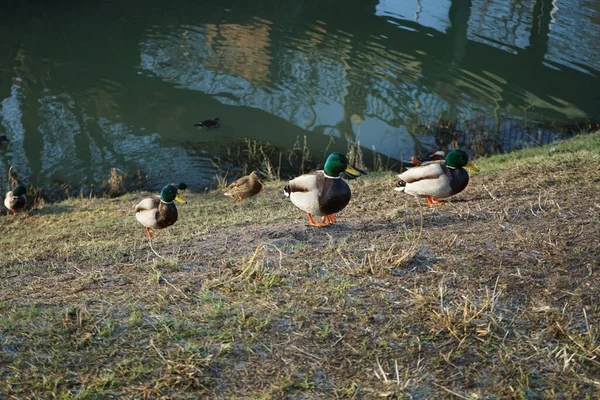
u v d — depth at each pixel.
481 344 4.77
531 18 25.30
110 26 26.70
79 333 5.06
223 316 5.27
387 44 23.92
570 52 22.12
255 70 22.30
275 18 27.33
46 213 12.65
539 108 18.62
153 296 5.74
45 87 20.78
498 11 26.33
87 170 15.64
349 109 19.00
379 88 20.47
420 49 23.38
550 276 5.67
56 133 17.59
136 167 15.71
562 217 7.28
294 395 4.30
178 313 5.36
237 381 4.46
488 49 22.83
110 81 21.34
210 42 24.94
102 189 14.79
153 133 17.62
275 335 4.97
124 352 4.80
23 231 11.59
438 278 5.77
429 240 6.85
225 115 18.77
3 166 15.75
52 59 23.25
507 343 4.78
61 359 4.70
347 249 6.75
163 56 23.58
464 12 26.47
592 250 6.08
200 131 17.70
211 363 4.64
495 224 7.32
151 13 28.34
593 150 11.64
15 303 5.81
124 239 9.56
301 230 7.94
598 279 5.54
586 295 5.31
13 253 9.05
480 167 12.35
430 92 19.98
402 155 16.16
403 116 18.47
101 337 5.00
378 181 12.45
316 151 16.45
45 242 10.27
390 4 28.73
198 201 12.64
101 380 4.43
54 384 4.41
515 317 5.08
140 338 4.98
